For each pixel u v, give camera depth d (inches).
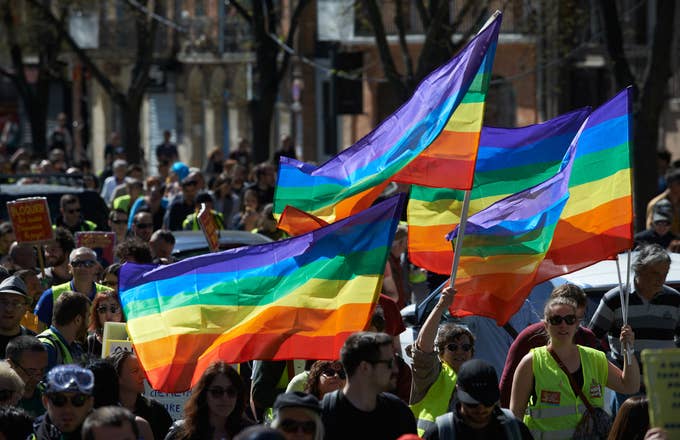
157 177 2116.1
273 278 812.6
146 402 825.5
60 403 701.3
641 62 3341.5
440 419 704.4
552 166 987.3
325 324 800.9
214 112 4852.4
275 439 530.6
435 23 2219.5
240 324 807.7
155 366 804.6
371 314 793.6
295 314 803.4
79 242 1346.0
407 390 904.9
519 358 873.5
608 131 869.8
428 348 804.0
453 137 842.8
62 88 5472.4
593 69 3474.4
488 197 981.8
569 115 992.9
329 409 690.8
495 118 3715.6
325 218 971.9
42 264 1273.4
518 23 3245.6
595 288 1000.2
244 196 1953.7
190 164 5014.8
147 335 808.9
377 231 797.2
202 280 817.5
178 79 5036.9
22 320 1088.8
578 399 810.2
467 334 840.3
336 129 4146.2
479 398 682.2
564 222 879.1
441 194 977.5
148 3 3516.2
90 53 4968.0
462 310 881.5
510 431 700.0
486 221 873.5
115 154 3513.8
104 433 615.2
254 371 908.0
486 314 879.1
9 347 842.2
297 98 4151.1
